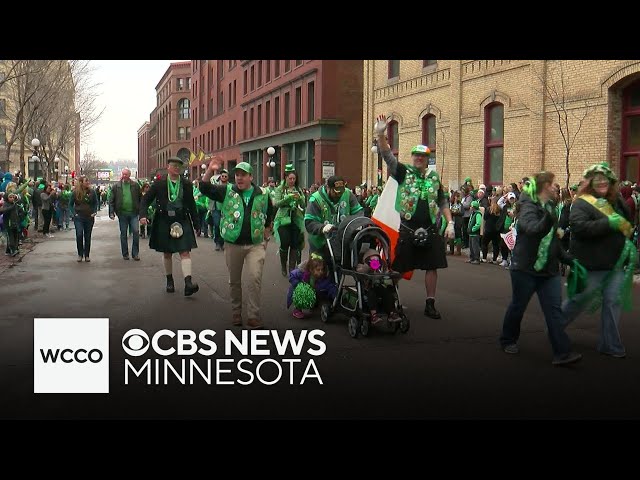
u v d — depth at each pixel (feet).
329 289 26.84
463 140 72.84
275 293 34.22
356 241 24.88
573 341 24.61
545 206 21.29
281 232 38.96
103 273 41.45
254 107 159.02
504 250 46.55
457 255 55.52
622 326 27.04
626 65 51.93
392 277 24.21
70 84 122.83
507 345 22.66
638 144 53.67
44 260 48.55
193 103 249.96
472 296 33.99
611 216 21.72
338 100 114.93
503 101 66.03
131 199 48.55
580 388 18.69
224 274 41.27
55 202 81.30
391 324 24.93
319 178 116.06
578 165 57.06
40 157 126.52
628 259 22.36
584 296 22.75
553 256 21.18
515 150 64.49
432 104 78.38
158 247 33.04
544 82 58.13
